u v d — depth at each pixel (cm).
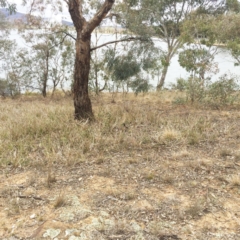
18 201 339
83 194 358
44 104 1147
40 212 317
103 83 1748
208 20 1298
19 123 669
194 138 561
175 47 1634
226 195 354
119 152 512
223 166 439
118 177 407
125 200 344
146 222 300
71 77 1516
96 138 557
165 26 1683
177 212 317
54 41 1445
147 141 563
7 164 463
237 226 293
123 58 905
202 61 1093
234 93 1105
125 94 1410
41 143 557
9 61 1788
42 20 1423
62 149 518
